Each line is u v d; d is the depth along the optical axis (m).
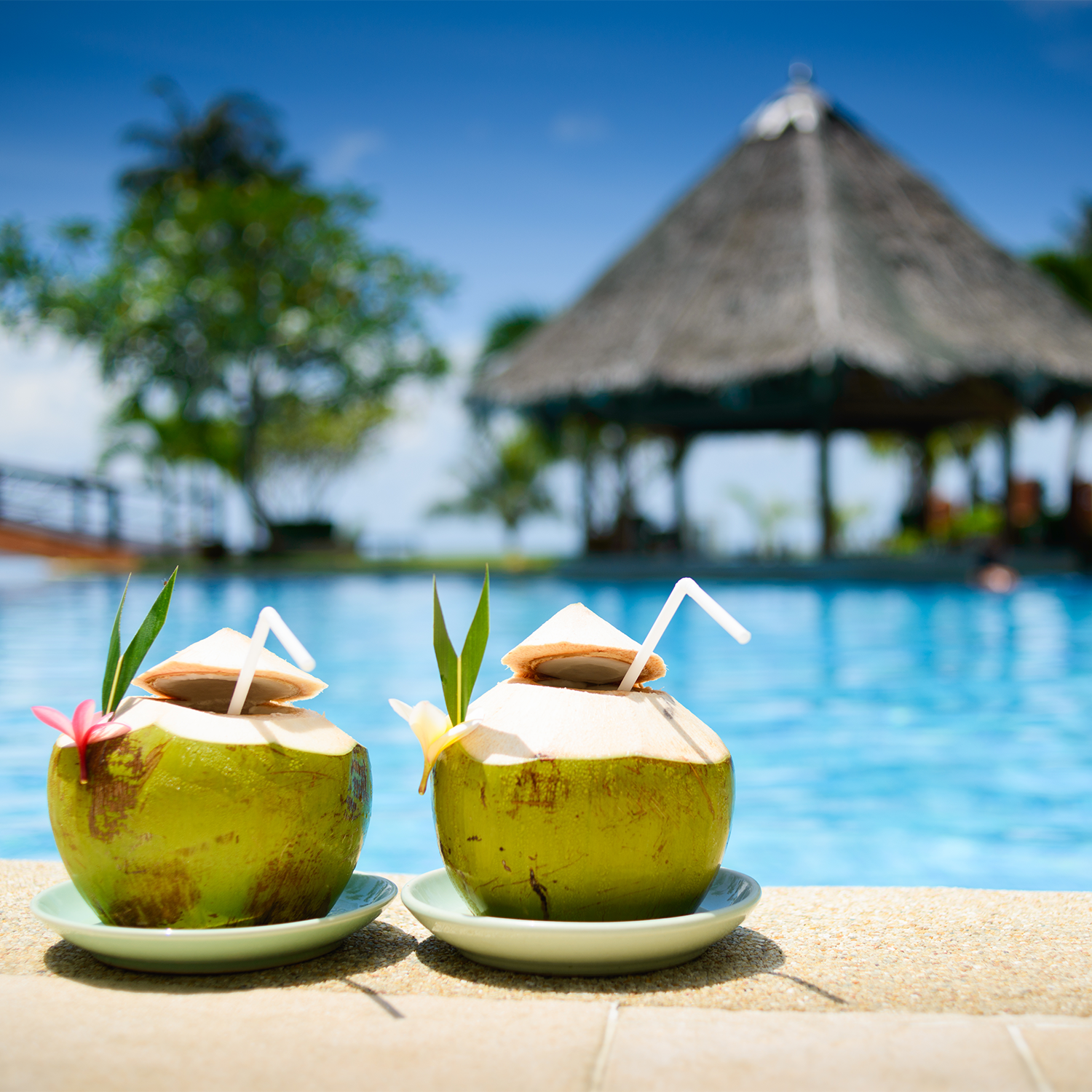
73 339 28.53
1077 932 2.13
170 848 1.80
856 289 18.45
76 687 7.56
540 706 1.91
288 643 1.79
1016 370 18.41
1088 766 4.97
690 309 19.50
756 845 3.69
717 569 18.78
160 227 28.64
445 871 2.29
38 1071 1.45
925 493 24.52
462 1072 1.45
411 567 22.36
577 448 30.45
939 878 3.29
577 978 1.85
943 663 8.70
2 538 19.59
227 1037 1.57
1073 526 20.73
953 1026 1.61
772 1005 1.73
